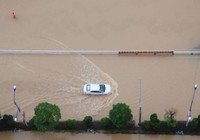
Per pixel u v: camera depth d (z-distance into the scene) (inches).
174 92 3757.4
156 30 4220.0
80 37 4190.5
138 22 4291.3
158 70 3907.5
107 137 3521.2
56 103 3720.5
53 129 3553.2
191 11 4357.8
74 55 4050.2
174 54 4018.2
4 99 3767.2
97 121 3587.6
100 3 4471.0
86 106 3690.9
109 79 3855.8
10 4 4495.6
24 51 4077.3
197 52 4008.4
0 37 4210.1
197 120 3467.0
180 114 3617.1
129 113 3415.4
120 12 4382.4
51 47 4116.6
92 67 3951.8
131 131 3526.1
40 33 4234.7
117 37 4178.2
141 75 3875.5
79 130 3550.7
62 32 4239.7
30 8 4453.7
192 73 3880.4
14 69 3971.5
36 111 3410.4
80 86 3821.4
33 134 3560.5
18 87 3833.7
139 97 3730.3
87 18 4345.5
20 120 3617.1
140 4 4436.5
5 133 3570.4
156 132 3516.2
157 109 3656.5
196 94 3735.2
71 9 4426.7
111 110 3444.9
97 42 4146.2
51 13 4399.6
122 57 4018.2
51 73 3924.7
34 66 3986.2
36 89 3821.4
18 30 4271.7
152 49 4067.4
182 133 3501.5
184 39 4136.3
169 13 4347.9
